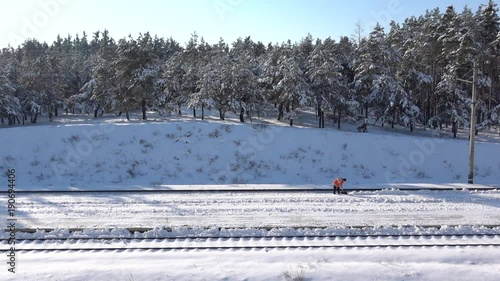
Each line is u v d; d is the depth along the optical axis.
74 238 14.59
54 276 11.02
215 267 11.59
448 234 14.69
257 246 13.47
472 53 40.06
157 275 11.09
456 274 11.00
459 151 31.73
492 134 44.97
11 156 30.17
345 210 17.92
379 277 10.88
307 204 18.95
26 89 58.84
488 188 22.50
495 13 44.31
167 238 14.54
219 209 18.14
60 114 73.50
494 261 12.16
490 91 44.72
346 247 13.38
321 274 10.98
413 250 12.91
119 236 14.73
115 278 10.96
